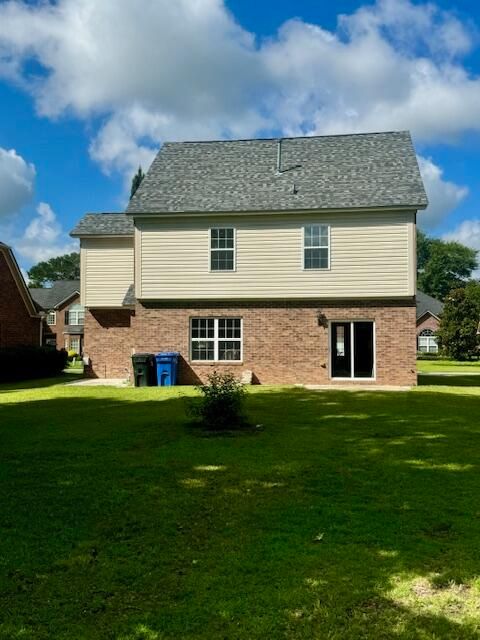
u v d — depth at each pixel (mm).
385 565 4129
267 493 5930
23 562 4219
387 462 7285
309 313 19109
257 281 19375
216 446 8258
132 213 19625
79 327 57188
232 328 19609
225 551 4398
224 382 10492
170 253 19797
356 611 3488
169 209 19547
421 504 5535
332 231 19000
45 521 5094
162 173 21609
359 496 5809
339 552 4359
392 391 16562
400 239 18594
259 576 3957
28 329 29578
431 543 4539
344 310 18953
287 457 7543
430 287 90188
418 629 3275
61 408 12961
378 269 18703
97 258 23734
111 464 7184
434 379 22422
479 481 6375
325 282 19000
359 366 19641
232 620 3381
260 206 19203
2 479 6500
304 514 5250
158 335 19812
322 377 18984
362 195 19062
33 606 3564
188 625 3326
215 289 19578
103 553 4379
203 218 19641
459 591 3746
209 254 19625
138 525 4988
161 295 19797
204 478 6508
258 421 10633
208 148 23109
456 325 47562
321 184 19953
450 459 7453
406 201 18422
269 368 19234
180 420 10773
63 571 4066
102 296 23625
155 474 6676
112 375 23562
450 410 12156
